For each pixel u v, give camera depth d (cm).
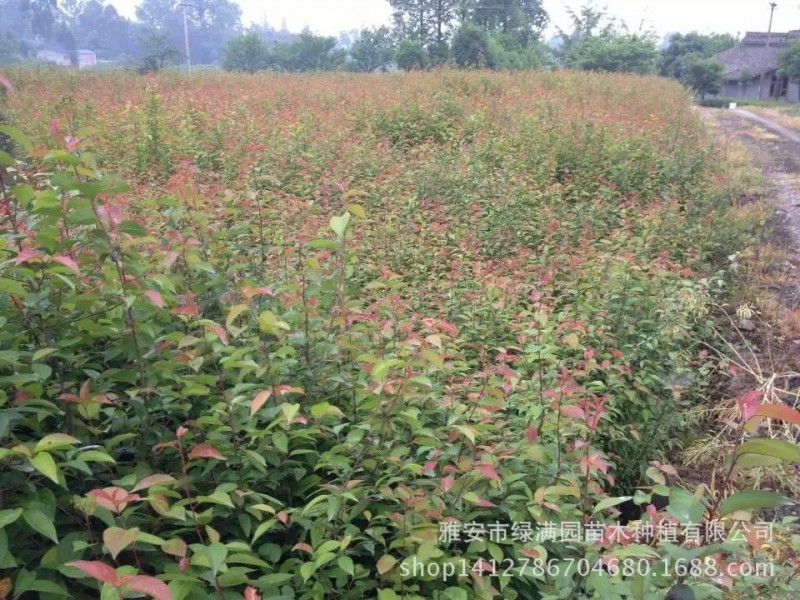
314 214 498
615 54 2759
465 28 2720
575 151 858
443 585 215
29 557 171
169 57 2869
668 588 172
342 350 260
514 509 230
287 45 3322
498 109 1107
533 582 223
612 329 419
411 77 1584
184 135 837
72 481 194
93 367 219
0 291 195
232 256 296
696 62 3494
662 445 397
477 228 598
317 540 189
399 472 224
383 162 766
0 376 191
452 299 425
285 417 188
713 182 812
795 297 582
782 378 474
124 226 204
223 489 185
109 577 125
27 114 984
